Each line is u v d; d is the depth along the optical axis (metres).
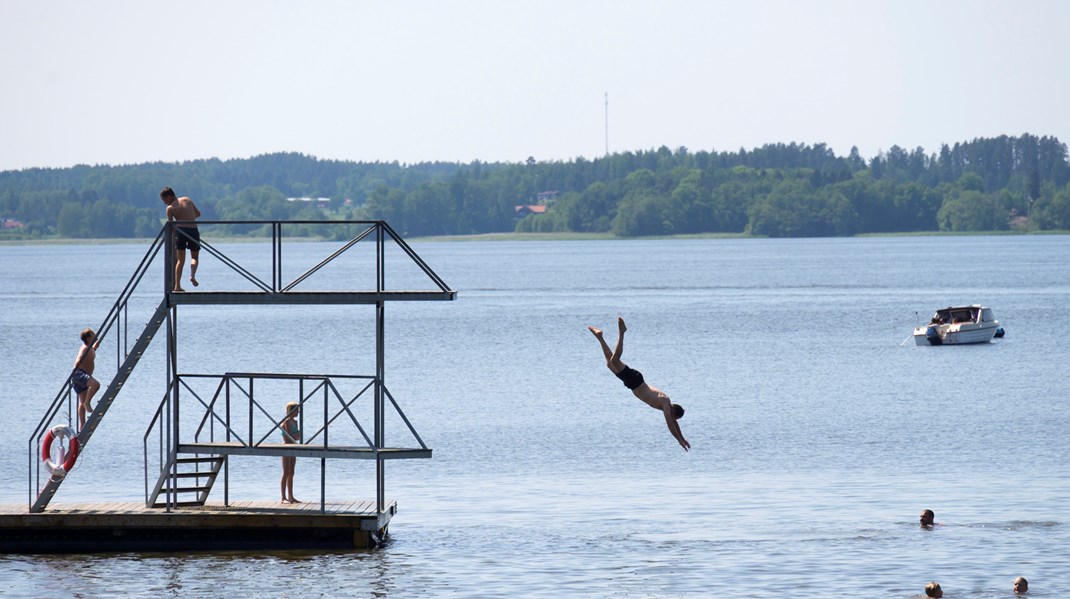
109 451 91.50
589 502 73.62
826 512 70.25
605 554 61.16
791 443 94.56
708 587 55.81
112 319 64.00
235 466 86.69
